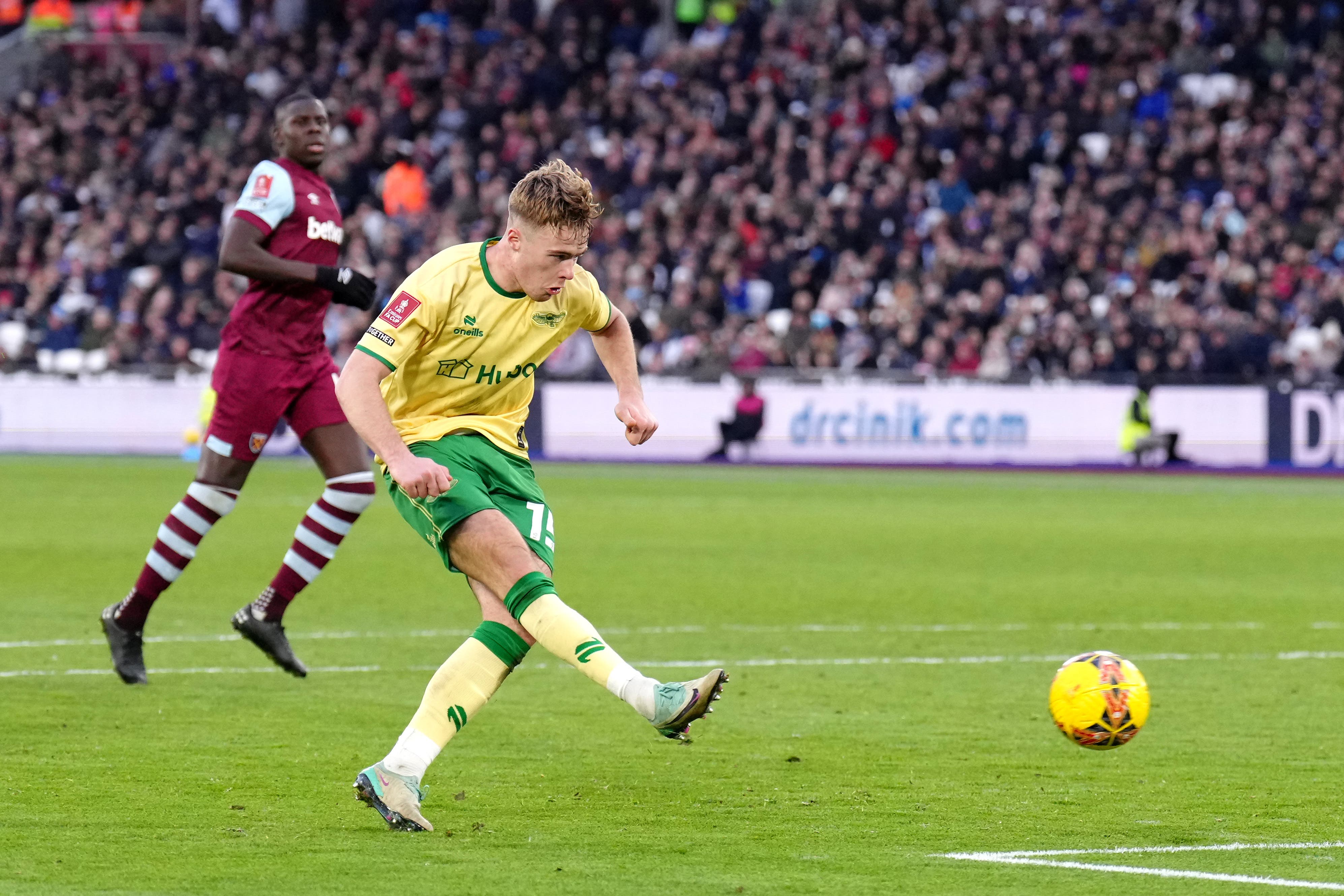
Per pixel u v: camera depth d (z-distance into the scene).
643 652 26.86
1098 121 90.75
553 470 74.69
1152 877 13.41
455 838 14.63
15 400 82.94
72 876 13.19
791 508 56.53
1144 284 81.12
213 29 109.00
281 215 23.17
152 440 81.62
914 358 78.38
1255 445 74.62
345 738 19.42
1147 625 30.67
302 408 23.45
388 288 84.19
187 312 84.00
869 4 102.50
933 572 39.09
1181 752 19.14
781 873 13.47
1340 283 79.38
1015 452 76.25
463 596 33.94
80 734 19.48
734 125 93.75
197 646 26.98
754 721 20.98
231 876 13.22
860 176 87.94
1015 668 25.66
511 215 15.06
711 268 83.56
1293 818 15.75
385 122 97.38
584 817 15.59
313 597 33.59
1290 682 24.47
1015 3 103.81
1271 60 95.12
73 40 117.38
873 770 17.97
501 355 15.52
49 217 95.62
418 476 14.56
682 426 78.75
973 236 84.25
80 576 36.38
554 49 101.44
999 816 15.73
